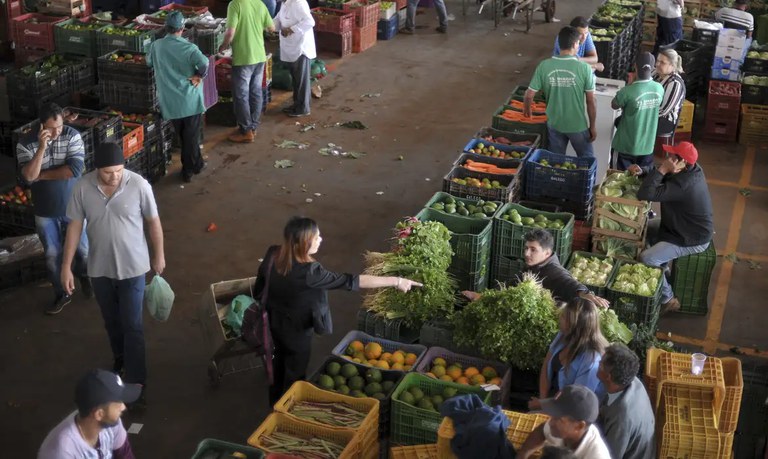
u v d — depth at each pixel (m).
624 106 10.51
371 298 8.05
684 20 17.12
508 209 8.98
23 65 13.42
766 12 16.98
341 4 17.05
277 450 6.18
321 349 8.54
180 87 11.21
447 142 13.36
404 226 8.27
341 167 12.42
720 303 9.45
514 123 11.12
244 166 12.34
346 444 6.27
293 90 13.98
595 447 4.87
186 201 11.31
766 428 6.95
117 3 18.38
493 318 7.14
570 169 9.61
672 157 8.63
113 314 7.62
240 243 10.40
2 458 7.08
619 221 9.05
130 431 7.42
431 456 6.13
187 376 8.12
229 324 7.92
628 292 8.03
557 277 7.43
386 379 7.04
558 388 6.16
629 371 5.37
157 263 7.52
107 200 7.17
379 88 15.38
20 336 8.59
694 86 14.87
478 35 18.47
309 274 6.65
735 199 11.77
